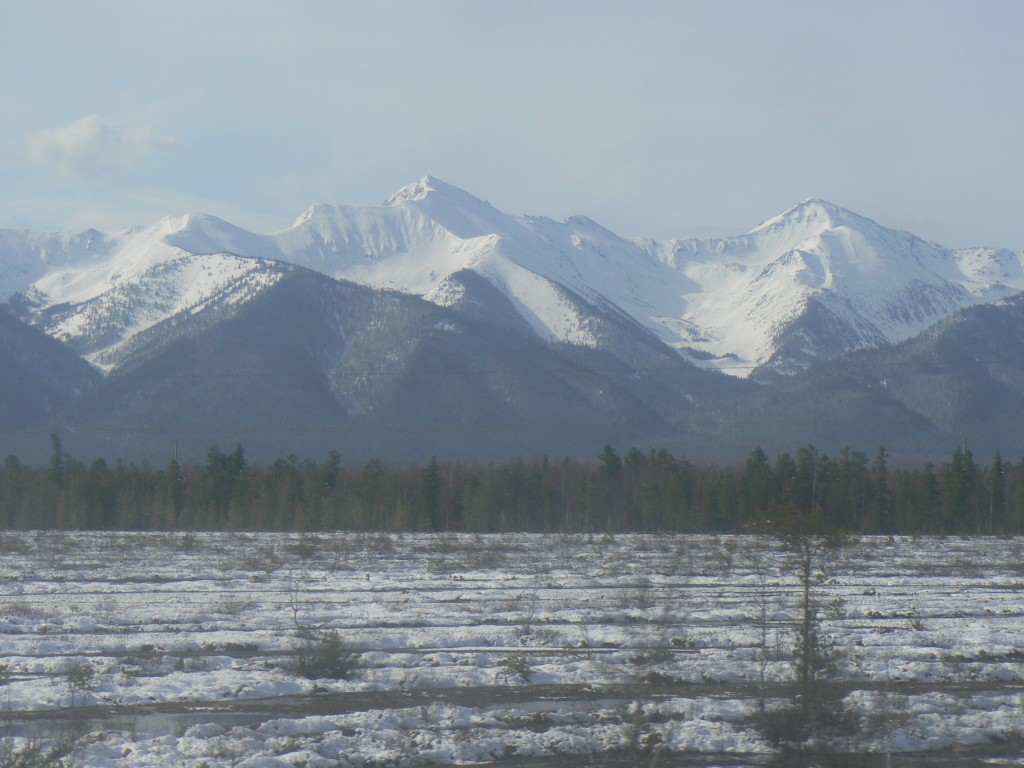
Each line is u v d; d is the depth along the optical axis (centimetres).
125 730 3816
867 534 17638
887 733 3725
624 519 18888
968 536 17138
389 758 3534
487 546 12669
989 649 5456
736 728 3828
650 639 5472
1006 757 3631
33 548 11769
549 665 4903
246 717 4084
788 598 7231
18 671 4766
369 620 6231
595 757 3600
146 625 6081
